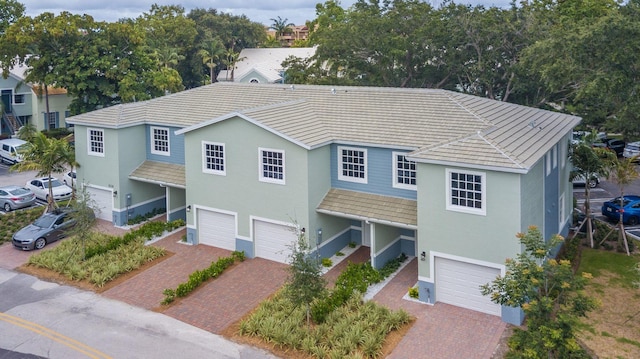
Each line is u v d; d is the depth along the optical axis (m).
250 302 23.00
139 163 33.38
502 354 18.69
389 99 29.39
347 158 26.50
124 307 22.78
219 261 26.22
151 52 65.56
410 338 19.80
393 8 48.91
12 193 36.50
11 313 22.34
